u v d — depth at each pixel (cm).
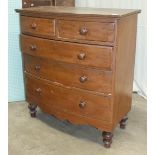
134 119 229
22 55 221
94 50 168
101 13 166
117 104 183
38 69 207
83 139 201
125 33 175
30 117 235
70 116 197
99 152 184
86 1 279
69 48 179
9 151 184
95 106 181
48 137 204
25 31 208
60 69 191
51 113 210
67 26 176
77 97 188
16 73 258
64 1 251
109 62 165
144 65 268
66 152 184
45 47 193
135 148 188
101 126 183
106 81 171
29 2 242
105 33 162
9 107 253
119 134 206
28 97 228
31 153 183
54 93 202
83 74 179
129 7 263
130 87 206
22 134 207
